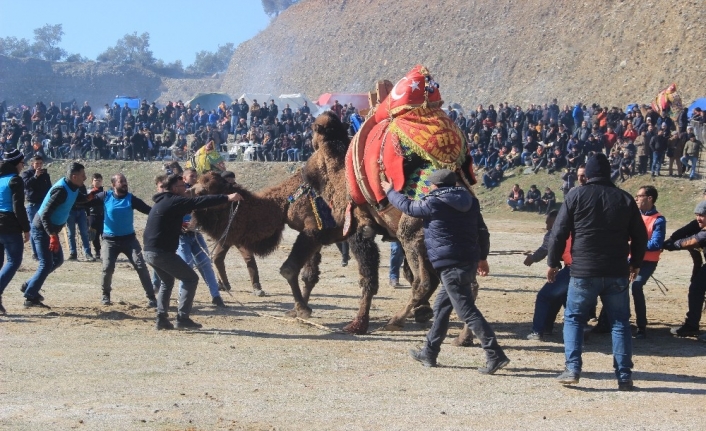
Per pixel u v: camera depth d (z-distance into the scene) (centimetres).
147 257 967
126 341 920
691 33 5431
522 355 894
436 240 789
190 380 755
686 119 3034
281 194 1096
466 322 794
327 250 1933
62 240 2016
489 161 3372
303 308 1091
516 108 3519
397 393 722
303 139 3694
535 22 6631
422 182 916
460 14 7269
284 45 8681
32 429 605
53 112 4406
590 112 3538
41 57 13088
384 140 952
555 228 749
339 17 8312
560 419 651
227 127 4103
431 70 6969
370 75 7456
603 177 750
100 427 612
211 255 1129
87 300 1196
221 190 1091
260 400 691
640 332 1004
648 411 677
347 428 621
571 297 746
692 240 984
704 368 844
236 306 1182
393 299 1280
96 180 1191
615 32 5909
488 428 625
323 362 835
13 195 1029
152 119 4397
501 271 1627
